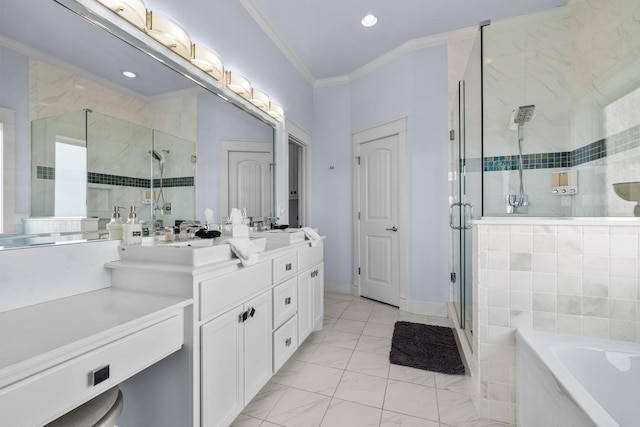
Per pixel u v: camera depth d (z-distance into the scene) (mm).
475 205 1841
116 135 1323
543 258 1399
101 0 1176
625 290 1308
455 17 2527
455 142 2775
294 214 3848
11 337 726
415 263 2951
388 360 2006
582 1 1889
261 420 1429
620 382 1171
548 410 1085
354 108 3527
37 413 630
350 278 3617
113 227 1301
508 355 1440
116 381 805
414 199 2949
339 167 3635
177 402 1086
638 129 1511
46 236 1057
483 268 1472
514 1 2324
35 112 1024
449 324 2629
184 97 1706
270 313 1629
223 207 2062
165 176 1595
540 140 1810
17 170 978
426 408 1521
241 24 2223
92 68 1214
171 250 1173
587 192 1733
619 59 1627
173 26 1474
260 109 2451
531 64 1836
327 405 1540
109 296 1102
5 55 938
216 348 1176
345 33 2750
